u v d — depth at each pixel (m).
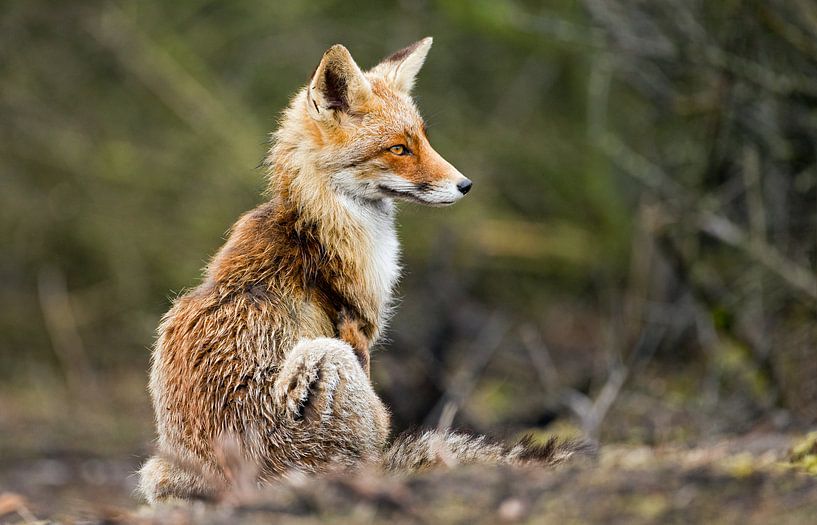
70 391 21.67
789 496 5.74
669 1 15.38
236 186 22.30
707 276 16.53
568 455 7.36
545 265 23.42
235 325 7.52
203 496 7.45
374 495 6.07
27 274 23.30
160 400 7.78
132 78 22.98
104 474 14.93
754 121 15.23
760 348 14.09
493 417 15.20
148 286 22.77
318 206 8.19
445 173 8.59
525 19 18.12
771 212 15.91
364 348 8.13
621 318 18.23
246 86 23.41
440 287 20.25
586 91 23.03
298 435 7.25
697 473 6.07
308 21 23.56
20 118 22.64
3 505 9.01
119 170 22.47
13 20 22.66
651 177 16.75
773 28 13.86
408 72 9.14
